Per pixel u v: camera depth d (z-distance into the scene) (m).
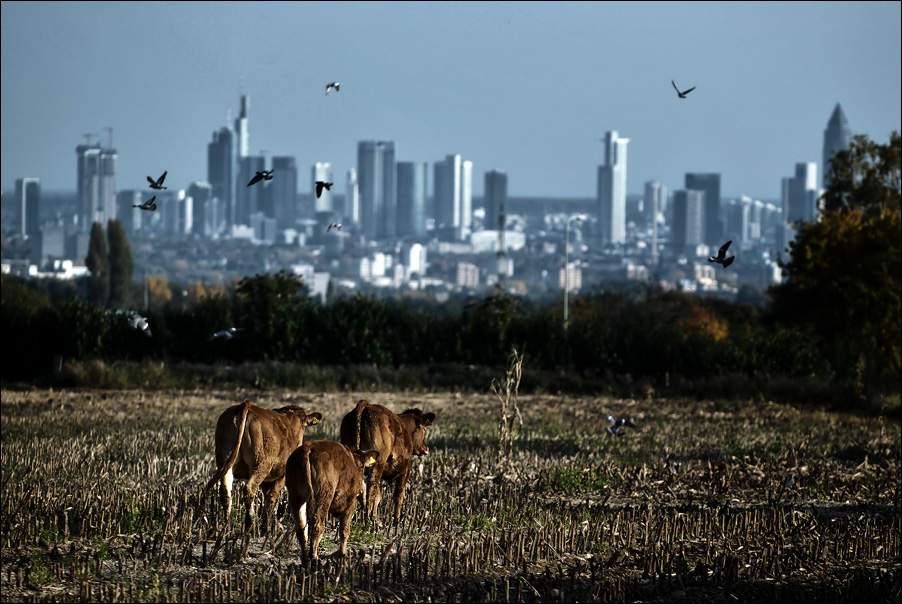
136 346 144.50
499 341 145.88
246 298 151.38
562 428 85.56
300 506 35.34
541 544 39.28
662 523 43.09
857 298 150.12
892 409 110.12
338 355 145.62
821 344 146.88
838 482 59.34
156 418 85.06
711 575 36.94
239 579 32.72
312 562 34.53
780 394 121.81
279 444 41.47
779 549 40.78
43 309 144.75
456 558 36.81
